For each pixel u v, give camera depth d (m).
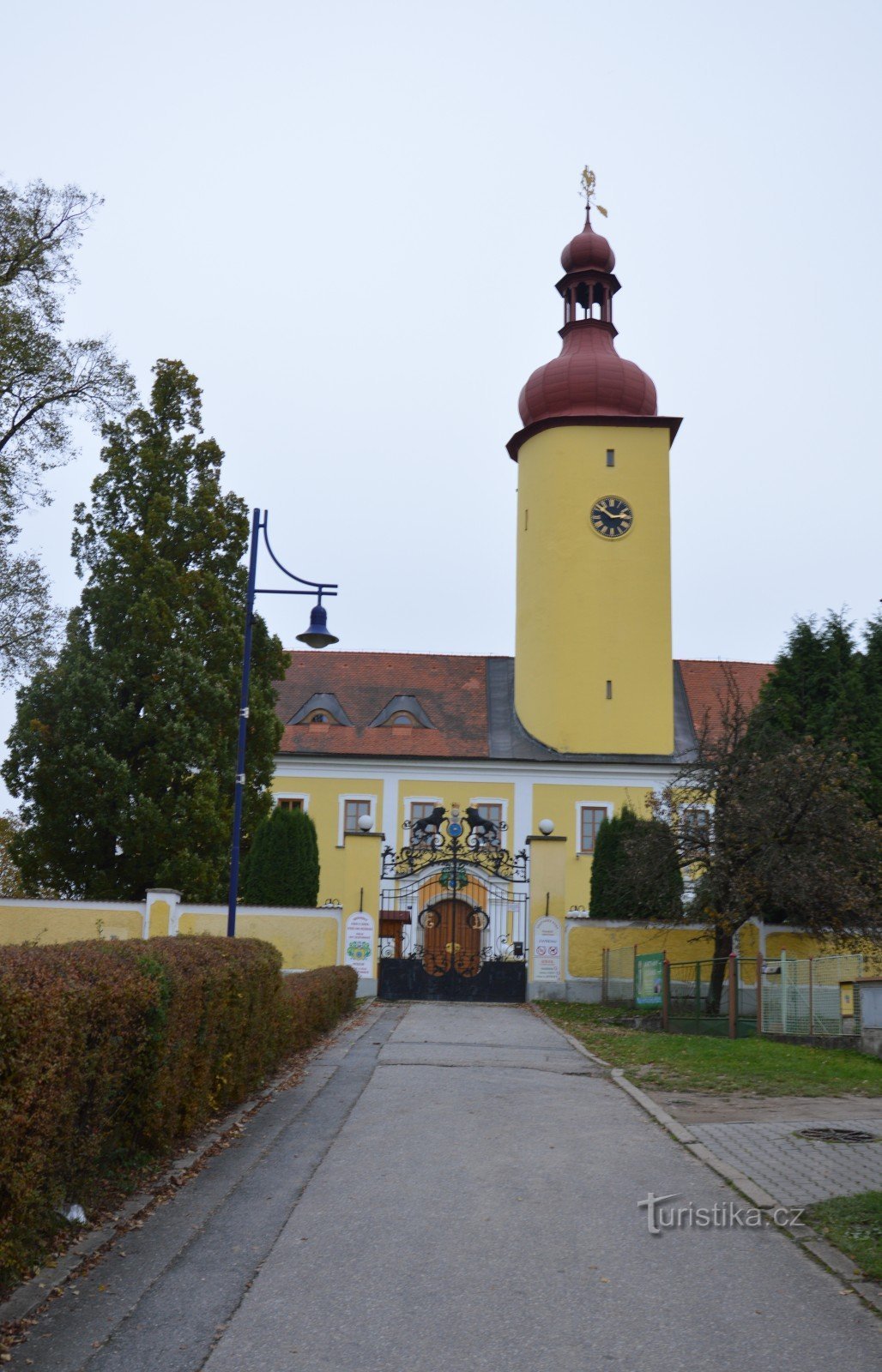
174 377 34.25
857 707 30.14
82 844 30.94
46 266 27.92
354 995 24.11
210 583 32.59
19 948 7.85
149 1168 9.12
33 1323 6.08
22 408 27.66
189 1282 6.73
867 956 24.06
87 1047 7.71
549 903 27.31
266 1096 12.94
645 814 41.47
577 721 42.22
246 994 12.33
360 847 27.33
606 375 44.16
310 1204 8.42
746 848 23.69
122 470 33.34
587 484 43.34
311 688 46.28
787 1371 5.61
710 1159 9.98
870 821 25.12
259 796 33.81
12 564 27.84
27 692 31.50
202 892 30.56
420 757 41.97
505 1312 6.32
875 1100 13.71
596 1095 13.53
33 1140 6.59
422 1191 8.80
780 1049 18.02
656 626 42.69
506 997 26.62
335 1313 6.27
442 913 38.56
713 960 23.20
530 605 44.00
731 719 27.58
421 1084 13.95
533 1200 8.55
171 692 31.22
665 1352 5.81
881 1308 6.43
